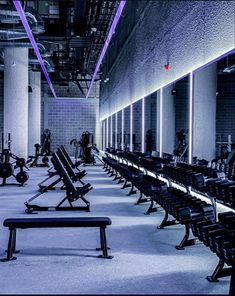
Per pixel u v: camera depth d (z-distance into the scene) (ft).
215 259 12.05
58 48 53.01
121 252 12.81
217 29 15.26
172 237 14.65
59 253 12.67
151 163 20.30
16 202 22.68
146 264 11.59
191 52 18.72
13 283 10.01
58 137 68.69
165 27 23.20
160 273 10.82
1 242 13.96
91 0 30.63
